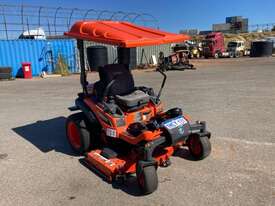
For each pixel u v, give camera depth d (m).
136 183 4.79
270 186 4.47
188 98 10.94
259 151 5.73
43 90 14.48
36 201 4.39
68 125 6.17
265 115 8.12
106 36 4.91
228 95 11.20
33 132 7.63
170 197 4.31
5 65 21.69
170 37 4.86
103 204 4.23
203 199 4.21
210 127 7.27
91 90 5.85
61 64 23.30
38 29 24.02
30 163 5.73
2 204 4.36
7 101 11.85
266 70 20.09
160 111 5.69
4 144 6.84
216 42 38.78
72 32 5.64
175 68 23.12
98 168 5.14
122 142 5.28
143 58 28.03
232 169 5.05
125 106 5.27
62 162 5.71
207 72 20.55
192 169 5.11
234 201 4.12
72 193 4.56
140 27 5.49
